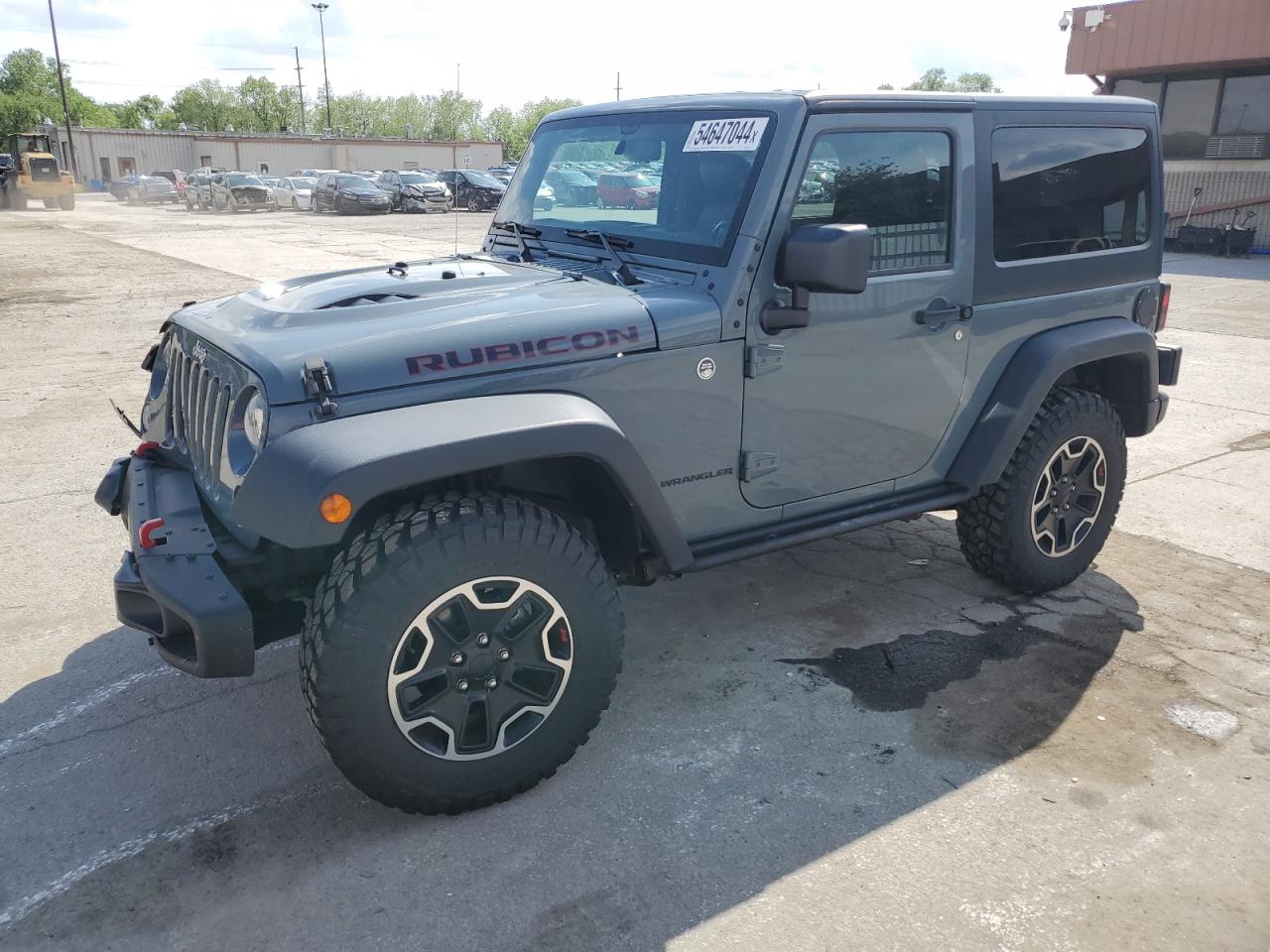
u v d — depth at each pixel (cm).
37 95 10088
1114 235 411
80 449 633
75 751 311
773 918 240
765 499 331
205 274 1616
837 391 333
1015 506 394
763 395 316
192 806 284
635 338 288
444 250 2006
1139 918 241
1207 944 233
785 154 303
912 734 321
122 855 263
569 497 311
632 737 318
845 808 282
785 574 448
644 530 295
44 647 378
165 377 379
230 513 271
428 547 250
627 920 240
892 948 231
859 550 477
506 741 277
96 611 408
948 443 377
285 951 231
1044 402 398
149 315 1190
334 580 252
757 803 284
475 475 286
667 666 364
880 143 326
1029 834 272
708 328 298
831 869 257
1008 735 320
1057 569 416
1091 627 397
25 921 239
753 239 300
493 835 271
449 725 266
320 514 234
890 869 258
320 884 252
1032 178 373
